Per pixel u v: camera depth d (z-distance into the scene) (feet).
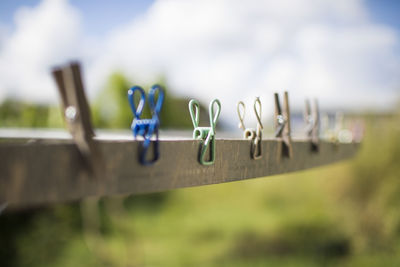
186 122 36.81
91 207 25.53
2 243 22.82
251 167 4.41
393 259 21.25
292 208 32.48
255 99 4.34
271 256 24.23
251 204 37.06
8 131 7.82
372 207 24.03
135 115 3.02
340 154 8.57
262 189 37.14
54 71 2.50
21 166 2.40
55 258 23.75
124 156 2.89
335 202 27.17
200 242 28.40
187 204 40.60
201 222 33.55
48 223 25.70
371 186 24.85
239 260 24.20
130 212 38.32
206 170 3.69
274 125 5.07
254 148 4.35
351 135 9.57
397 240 22.57
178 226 32.96
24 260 22.71
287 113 5.05
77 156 2.62
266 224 30.14
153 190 3.13
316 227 27.30
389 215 23.07
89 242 25.04
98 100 28.50
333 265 22.30
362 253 22.99
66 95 2.53
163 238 29.94
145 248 27.40
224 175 3.95
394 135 24.68
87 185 2.68
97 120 27.99
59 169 2.54
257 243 26.55
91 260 23.80
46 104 19.66
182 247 27.43
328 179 27.76
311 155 6.45
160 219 35.83
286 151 5.12
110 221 30.27
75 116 2.51
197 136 3.70
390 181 23.97
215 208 37.55
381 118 25.61
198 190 43.86
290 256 24.06
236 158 4.13
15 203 2.39
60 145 2.54
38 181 2.46
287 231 27.81
